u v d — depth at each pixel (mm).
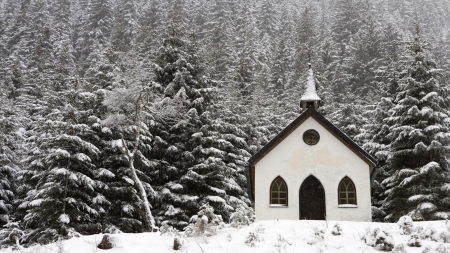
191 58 31125
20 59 59469
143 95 24422
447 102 28016
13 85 49938
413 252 11898
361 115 39500
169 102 25969
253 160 25359
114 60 28391
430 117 26391
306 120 25859
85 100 25156
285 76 65750
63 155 21688
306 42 79812
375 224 15000
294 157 25375
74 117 23641
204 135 27734
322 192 24938
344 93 53156
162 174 27078
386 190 30406
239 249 12047
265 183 25172
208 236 13453
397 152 27375
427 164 25453
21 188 27578
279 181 25297
